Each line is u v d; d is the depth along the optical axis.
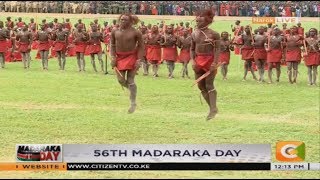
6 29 29.86
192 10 64.25
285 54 26.11
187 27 29.95
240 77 28.17
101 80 25.61
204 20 11.94
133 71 12.49
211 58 11.92
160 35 27.05
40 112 18.16
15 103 19.66
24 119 17.09
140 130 15.93
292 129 16.34
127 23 12.23
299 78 28.09
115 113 18.25
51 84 24.08
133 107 12.67
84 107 19.17
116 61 12.39
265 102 20.80
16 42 33.12
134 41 12.30
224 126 16.62
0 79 25.31
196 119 17.55
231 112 18.84
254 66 29.88
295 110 19.30
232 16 62.81
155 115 18.06
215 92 12.23
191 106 19.70
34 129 15.86
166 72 29.92
